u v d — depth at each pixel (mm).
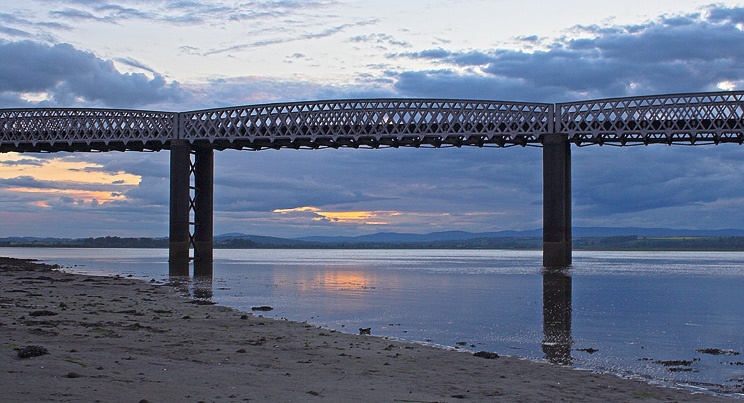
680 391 21406
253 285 71875
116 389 17766
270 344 28031
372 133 101750
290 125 104375
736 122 90438
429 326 37906
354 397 18531
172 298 52188
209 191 115188
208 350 25625
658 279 89875
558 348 30234
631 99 94625
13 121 116000
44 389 17266
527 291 65562
